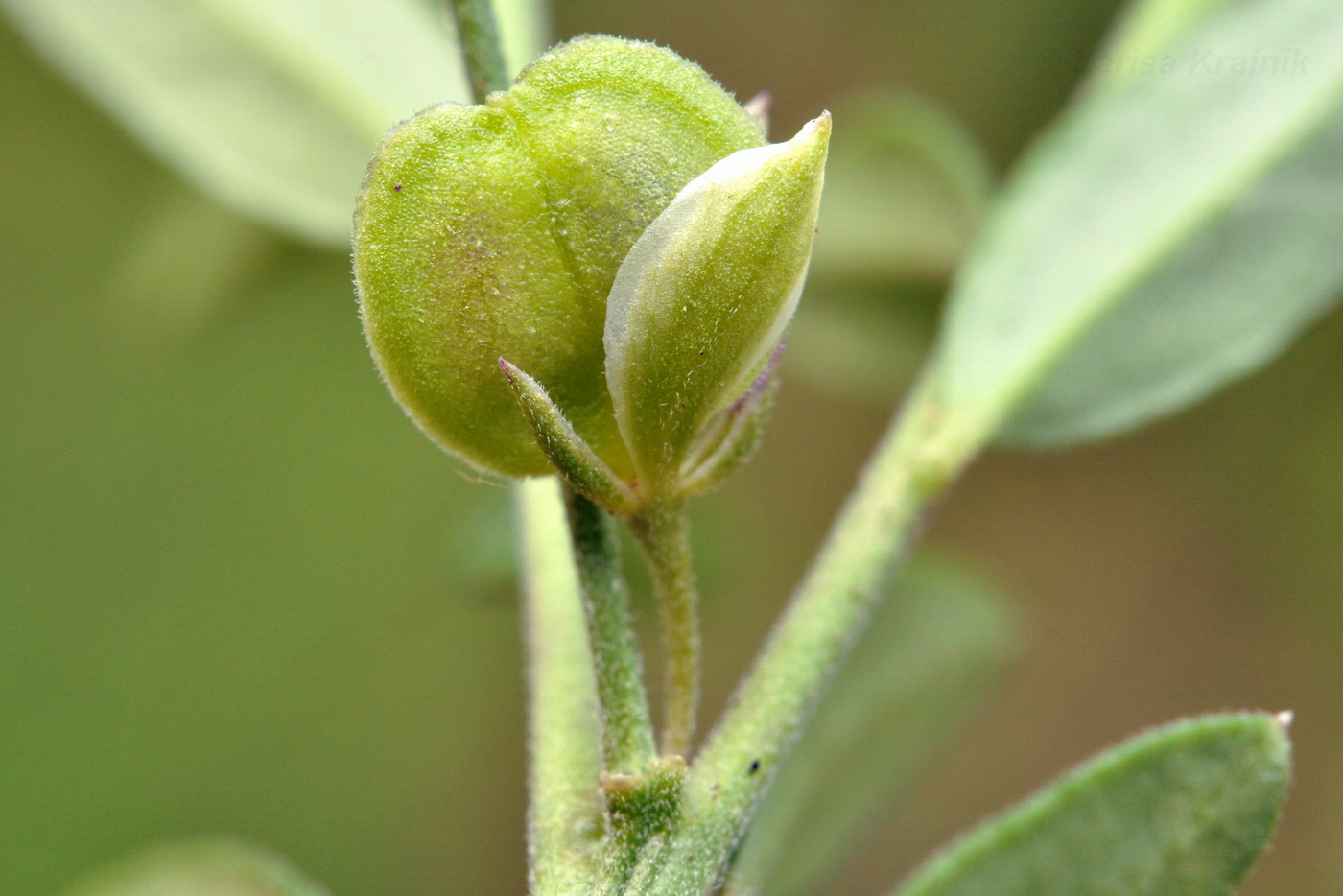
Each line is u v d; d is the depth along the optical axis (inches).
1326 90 2.9
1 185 5.8
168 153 3.3
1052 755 5.9
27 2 3.3
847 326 3.7
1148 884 2.6
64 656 6.9
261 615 6.9
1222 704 5.8
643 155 2.3
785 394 6.2
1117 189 2.9
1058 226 2.9
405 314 2.3
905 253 3.6
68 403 7.0
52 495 7.0
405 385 2.3
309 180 3.3
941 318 3.7
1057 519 6.1
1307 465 5.6
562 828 2.5
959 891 2.6
